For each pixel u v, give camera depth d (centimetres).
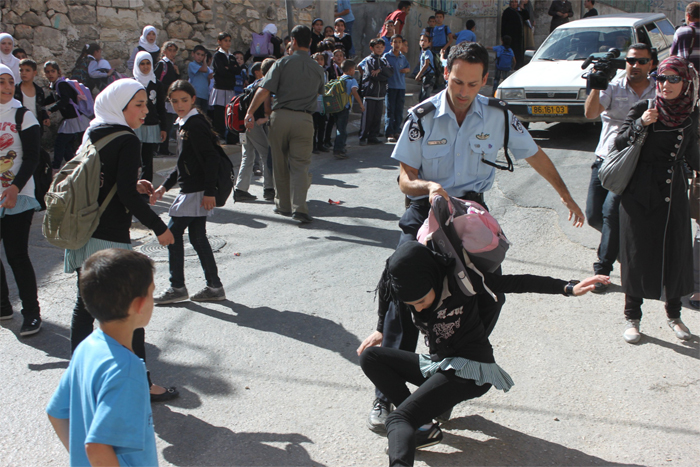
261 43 1165
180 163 441
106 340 193
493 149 304
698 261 440
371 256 556
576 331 410
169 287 487
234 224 654
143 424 183
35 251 581
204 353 392
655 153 371
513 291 267
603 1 1998
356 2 1584
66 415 199
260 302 466
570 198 321
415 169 310
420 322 271
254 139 719
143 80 791
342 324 429
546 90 877
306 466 287
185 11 1124
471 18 1852
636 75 434
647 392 340
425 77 1160
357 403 338
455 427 314
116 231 333
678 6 2214
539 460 288
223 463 289
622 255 393
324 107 882
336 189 777
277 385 356
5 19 922
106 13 1027
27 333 418
